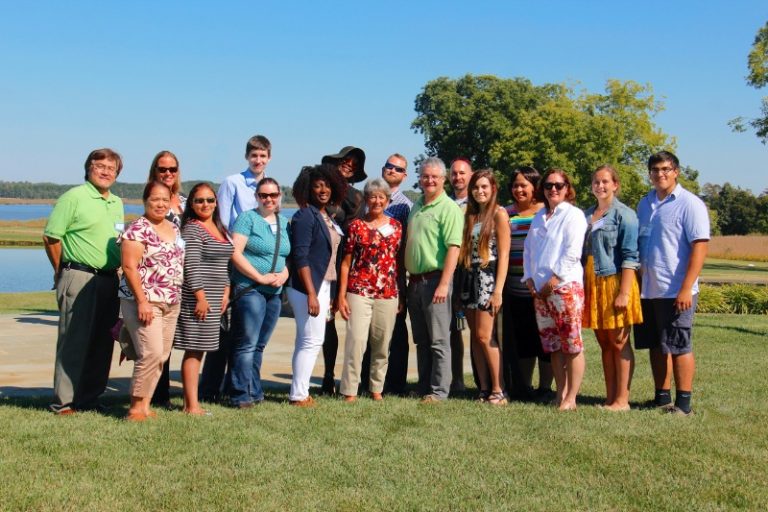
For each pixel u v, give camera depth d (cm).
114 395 676
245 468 457
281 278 631
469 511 397
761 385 764
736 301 1892
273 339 1088
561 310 636
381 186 664
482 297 662
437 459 484
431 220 667
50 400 635
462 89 5256
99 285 596
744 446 527
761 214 8600
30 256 3828
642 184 4516
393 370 728
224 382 693
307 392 645
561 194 642
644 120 4538
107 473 439
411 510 397
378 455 491
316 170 658
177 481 431
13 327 1141
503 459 488
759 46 4241
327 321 706
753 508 410
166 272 563
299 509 395
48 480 424
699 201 630
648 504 413
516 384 707
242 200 717
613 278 637
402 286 718
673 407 636
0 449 477
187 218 599
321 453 492
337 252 684
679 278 628
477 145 5059
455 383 746
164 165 626
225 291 608
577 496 424
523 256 675
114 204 612
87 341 592
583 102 4625
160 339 568
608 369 660
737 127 4272
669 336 630
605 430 562
